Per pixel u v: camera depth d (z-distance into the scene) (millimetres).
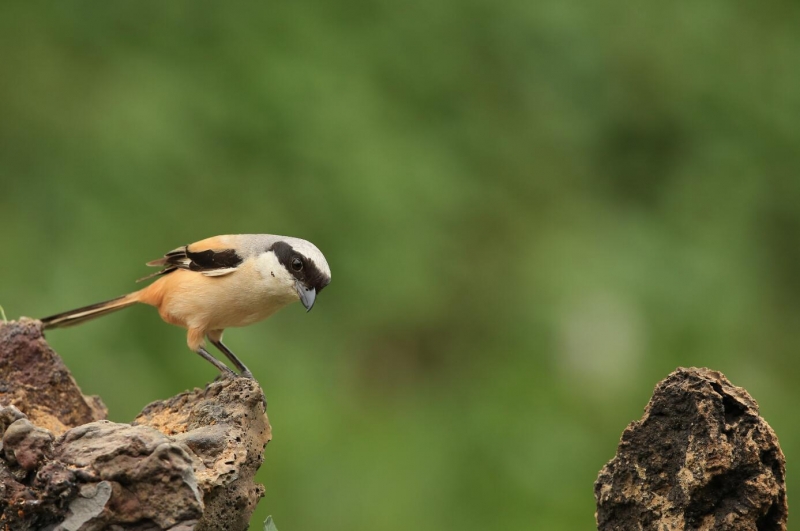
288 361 15805
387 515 14945
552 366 17031
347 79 17859
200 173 16453
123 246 15523
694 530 5934
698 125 20016
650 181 19781
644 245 18500
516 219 18141
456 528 15297
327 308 16672
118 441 5527
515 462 16031
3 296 14727
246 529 6570
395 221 16844
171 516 5445
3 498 5477
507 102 19234
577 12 20031
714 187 19453
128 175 16078
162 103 16719
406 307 16812
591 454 16156
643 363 17078
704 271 18266
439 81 18703
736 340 17750
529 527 15203
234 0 18125
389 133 17594
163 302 9977
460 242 17594
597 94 19859
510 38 19625
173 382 14695
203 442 6355
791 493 17031
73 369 14102
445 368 17344
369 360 16906
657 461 6031
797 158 19922
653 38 20250
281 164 16891
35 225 15695
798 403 17984
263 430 6934
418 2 19297
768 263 19516
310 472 14922
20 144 16281
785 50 20625
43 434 5559
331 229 16656
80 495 5422
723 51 20500
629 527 6094
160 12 17812
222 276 9648
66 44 17375
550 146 19141
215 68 17422
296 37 18016
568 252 17922
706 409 5895
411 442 16062
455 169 17906
